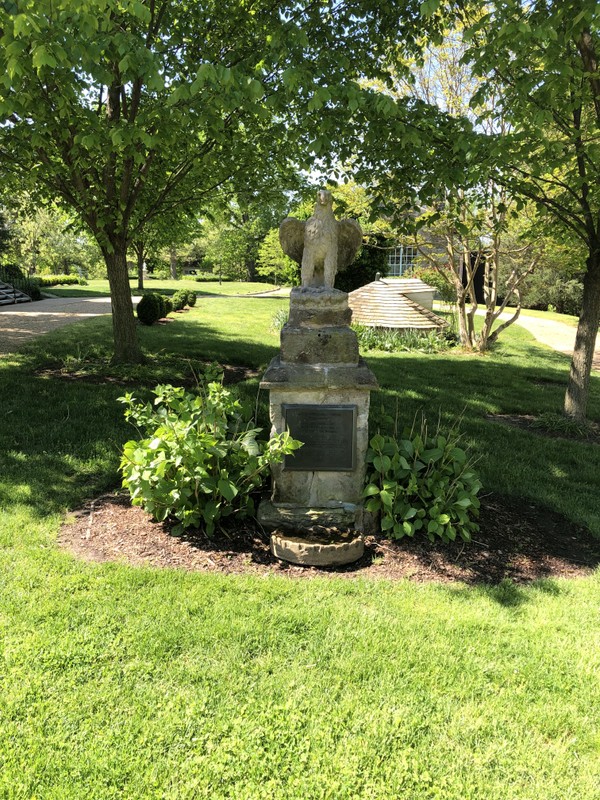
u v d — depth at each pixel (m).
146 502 4.14
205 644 3.01
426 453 4.48
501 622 3.39
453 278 14.88
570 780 2.35
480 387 9.95
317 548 3.90
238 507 4.34
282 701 2.67
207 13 7.72
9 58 4.34
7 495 4.62
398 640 3.15
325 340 4.29
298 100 6.71
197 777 2.25
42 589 3.39
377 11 7.46
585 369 7.94
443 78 12.39
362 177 7.43
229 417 5.27
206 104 5.43
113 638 3.01
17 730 2.41
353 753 2.41
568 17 5.10
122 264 9.32
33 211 10.34
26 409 6.69
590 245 7.47
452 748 2.47
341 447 4.29
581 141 6.24
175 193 9.40
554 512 5.12
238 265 49.12
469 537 4.27
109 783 2.21
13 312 17.95
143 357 9.84
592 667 3.04
